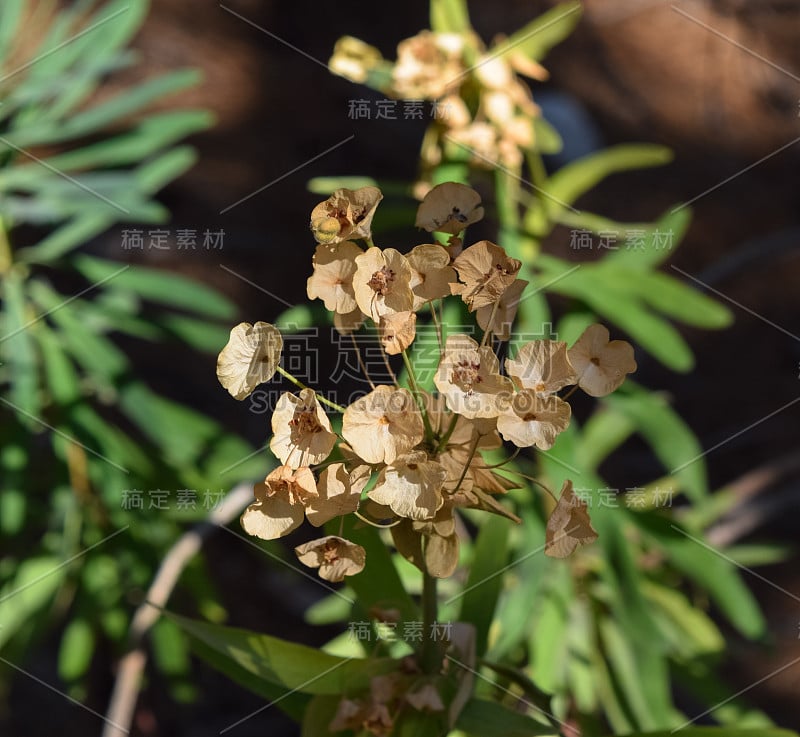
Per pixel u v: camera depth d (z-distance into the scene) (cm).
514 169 109
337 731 90
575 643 119
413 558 85
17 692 186
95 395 131
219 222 255
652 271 116
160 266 241
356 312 85
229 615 206
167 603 132
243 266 248
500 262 83
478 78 108
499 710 89
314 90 292
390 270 82
